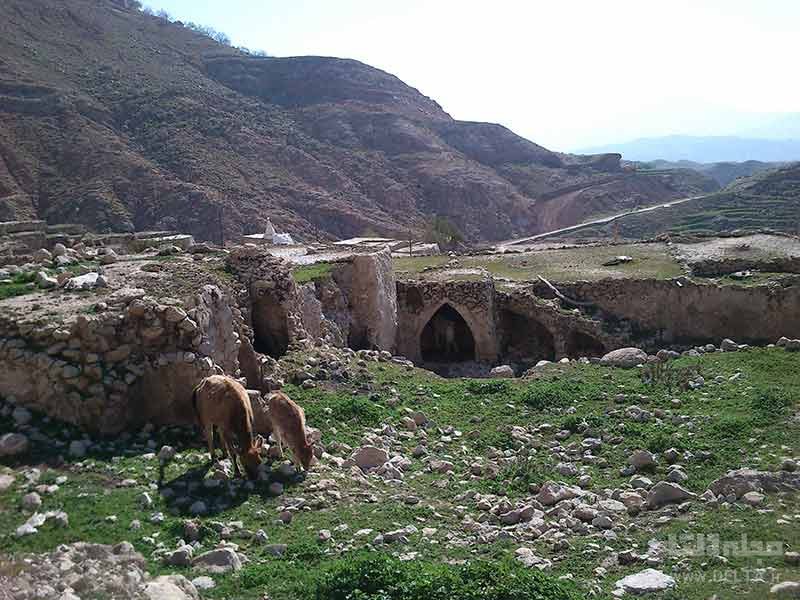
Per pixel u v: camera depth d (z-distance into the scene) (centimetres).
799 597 665
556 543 855
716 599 678
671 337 2466
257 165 8894
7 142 7262
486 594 683
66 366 1087
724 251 2838
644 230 7494
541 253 3256
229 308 1401
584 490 1051
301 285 2050
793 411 1247
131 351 1150
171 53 11744
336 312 2252
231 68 12106
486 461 1188
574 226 8531
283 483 1013
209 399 1023
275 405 1068
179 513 895
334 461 1134
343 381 1541
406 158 10775
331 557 801
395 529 891
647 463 1102
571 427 1322
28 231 2519
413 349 2630
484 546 853
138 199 7181
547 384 1534
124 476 969
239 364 1422
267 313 1712
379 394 1488
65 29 10362
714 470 1067
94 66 9762
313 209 8294
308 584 714
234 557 779
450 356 2692
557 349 2514
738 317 2394
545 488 1030
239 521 891
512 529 921
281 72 12550
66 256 1642
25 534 782
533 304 2558
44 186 7050
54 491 890
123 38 11262
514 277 2773
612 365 1714
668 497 962
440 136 12344
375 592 691
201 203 7262
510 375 1941
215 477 990
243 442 1012
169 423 1164
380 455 1169
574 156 13200
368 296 2369
